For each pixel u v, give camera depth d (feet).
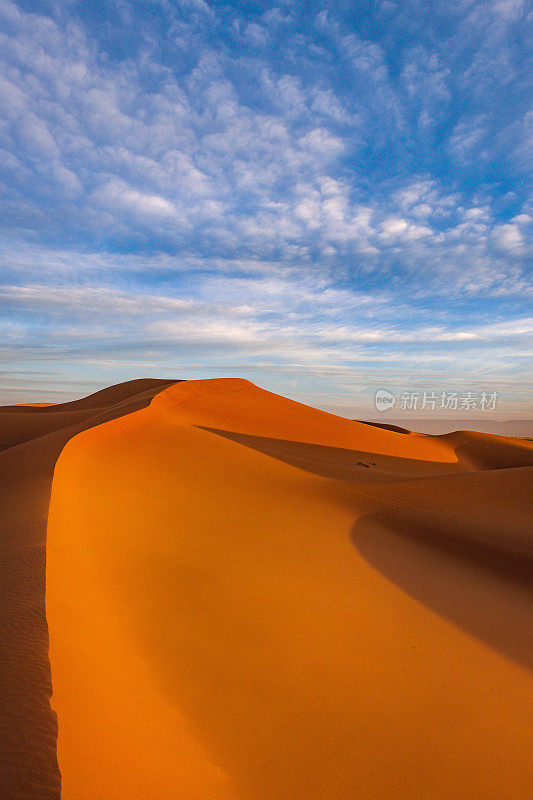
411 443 172.04
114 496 42.11
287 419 158.20
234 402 163.53
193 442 81.35
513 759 14.38
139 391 227.20
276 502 51.72
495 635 24.45
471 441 205.16
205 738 13.48
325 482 66.85
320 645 20.51
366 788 12.42
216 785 11.72
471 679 19.24
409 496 59.62
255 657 18.74
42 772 9.85
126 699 14.30
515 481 63.46
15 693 12.23
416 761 13.73
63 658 14.94
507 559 39.78
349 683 17.65
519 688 19.07
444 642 22.62
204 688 16.07
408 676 18.78
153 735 13.01
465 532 46.78
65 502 35.50
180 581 25.86
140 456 63.52
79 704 13.11
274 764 12.85
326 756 13.46
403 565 35.55
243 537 36.58
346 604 25.91
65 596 19.77
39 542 24.71
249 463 73.51
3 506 33.91
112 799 10.21
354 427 172.86
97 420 84.84
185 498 46.42
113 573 25.46
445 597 29.53
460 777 13.26
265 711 15.24
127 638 18.58
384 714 15.92
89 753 11.35
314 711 15.58
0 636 15.02
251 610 23.30
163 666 17.07
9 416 160.45
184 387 159.63
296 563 32.22
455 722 15.97
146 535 33.22
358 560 35.09
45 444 65.16
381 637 22.18
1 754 10.06
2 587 18.94
